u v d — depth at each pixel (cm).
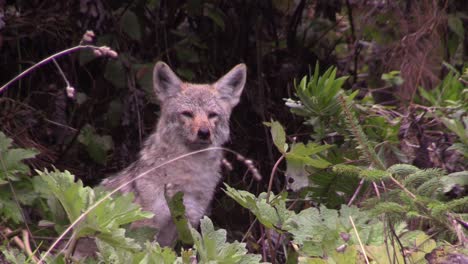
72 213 647
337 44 1488
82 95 1221
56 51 1241
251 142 1308
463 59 1390
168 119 1116
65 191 643
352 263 672
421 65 1291
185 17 1357
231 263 629
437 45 1350
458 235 670
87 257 710
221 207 1194
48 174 650
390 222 666
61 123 1223
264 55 1351
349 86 1444
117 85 1190
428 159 1053
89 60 1167
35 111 1206
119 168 1212
